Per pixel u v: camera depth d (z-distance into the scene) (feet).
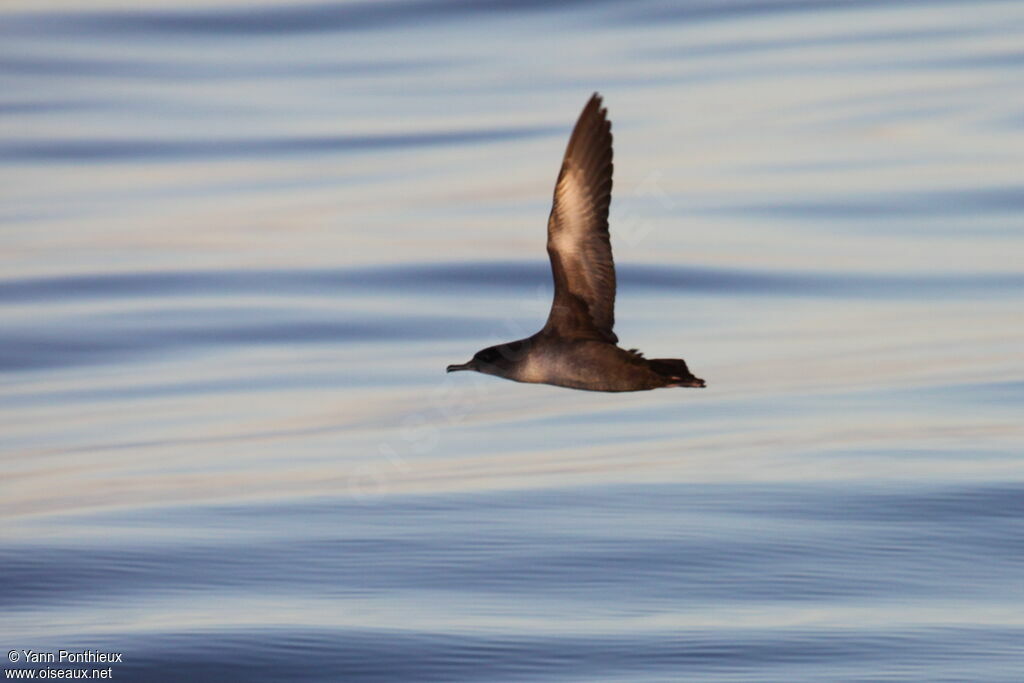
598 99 33.27
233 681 45.29
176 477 64.34
